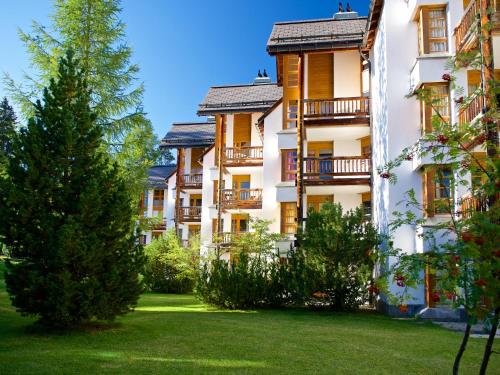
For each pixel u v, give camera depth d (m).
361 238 15.19
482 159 5.43
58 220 9.12
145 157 17.11
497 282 4.01
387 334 10.19
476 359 7.66
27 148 9.31
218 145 27.94
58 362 6.62
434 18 14.76
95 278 8.98
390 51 15.46
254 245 21.75
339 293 14.92
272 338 9.23
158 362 6.84
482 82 8.34
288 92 22.66
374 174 18.59
